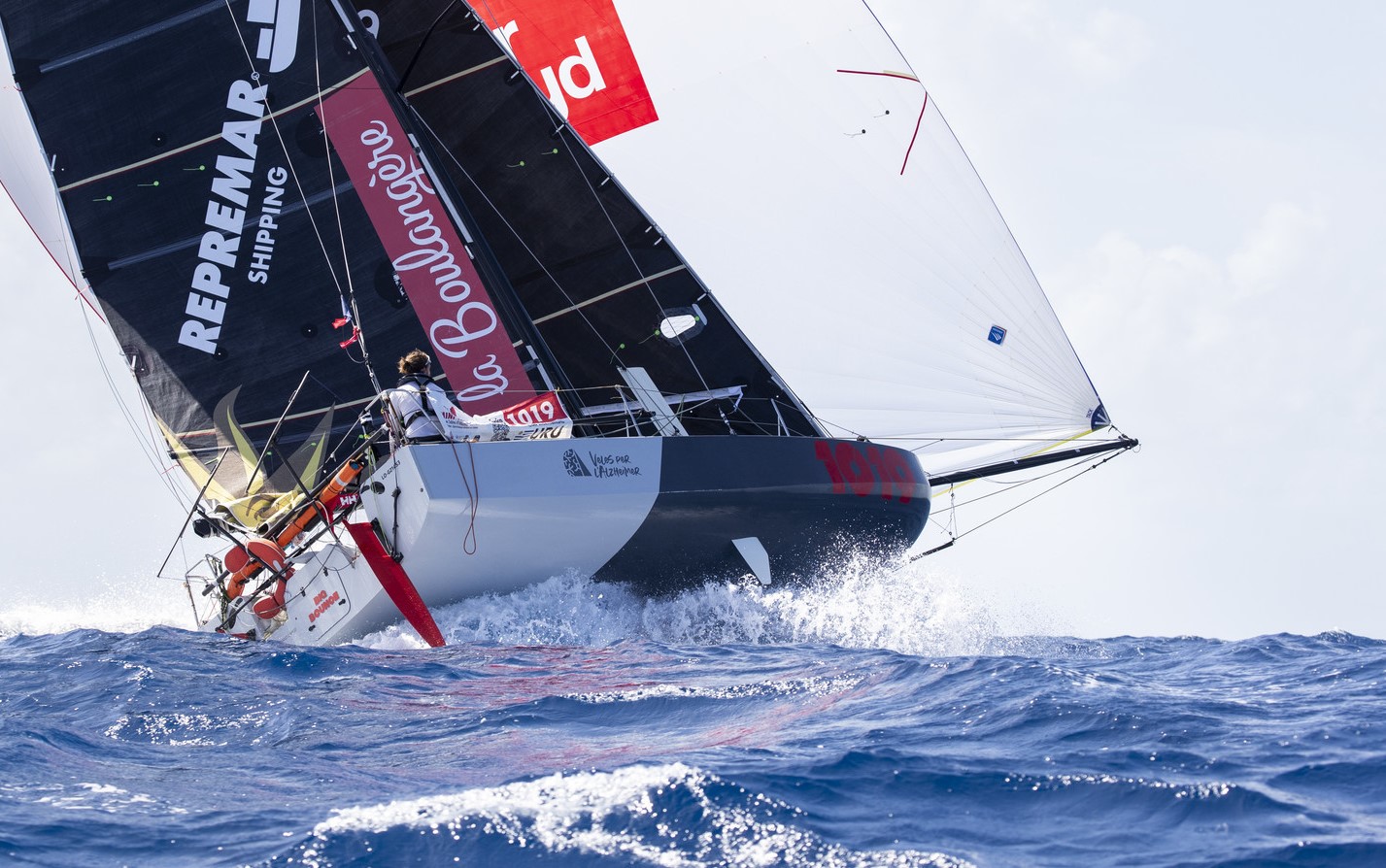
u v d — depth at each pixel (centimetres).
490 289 4369
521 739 2078
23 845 1440
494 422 3619
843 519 4156
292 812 1602
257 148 4350
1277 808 1519
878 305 5131
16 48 4341
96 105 4350
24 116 4403
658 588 3841
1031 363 5081
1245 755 1745
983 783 1642
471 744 2052
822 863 1383
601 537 3631
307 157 4353
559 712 2277
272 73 4359
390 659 2988
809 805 1548
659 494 3662
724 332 4594
